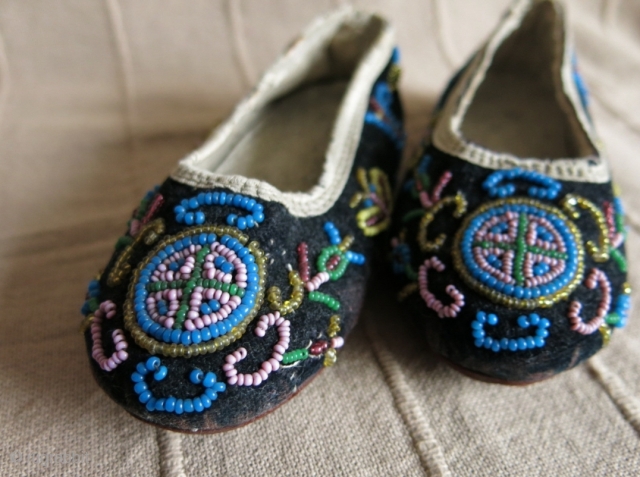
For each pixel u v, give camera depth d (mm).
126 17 264
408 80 274
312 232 161
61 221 211
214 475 152
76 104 255
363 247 173
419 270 166
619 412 165
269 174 199
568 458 157
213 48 276
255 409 141
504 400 167
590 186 172
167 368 136
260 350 141
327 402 166
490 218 166
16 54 259
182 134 246
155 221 154
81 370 169
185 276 144
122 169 231
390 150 206
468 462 156
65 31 260
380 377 172
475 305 155
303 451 157
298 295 149
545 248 159
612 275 162
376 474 153
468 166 175
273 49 281
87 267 196
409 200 184
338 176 178
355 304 164
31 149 235
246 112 189
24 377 167
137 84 263
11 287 190
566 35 209
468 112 225
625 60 279
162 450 155
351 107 193
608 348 178
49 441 155
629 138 245
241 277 144
